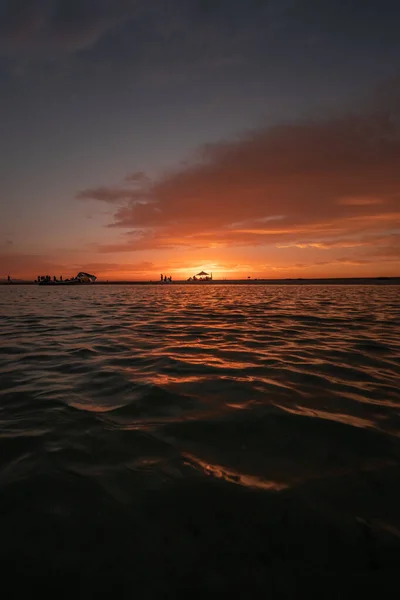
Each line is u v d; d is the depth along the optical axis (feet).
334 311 49.78
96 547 6.80
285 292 113.50
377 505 7.93
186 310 52.65
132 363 20.34
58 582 6.08
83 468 9.41
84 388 15.94
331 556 6.59
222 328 33.96
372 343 26.07
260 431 11.60
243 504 7.97
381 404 13.91
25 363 20.38
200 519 7.52
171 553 6.66
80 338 28.68
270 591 5.93
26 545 6.83
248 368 19.17
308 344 25.85
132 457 9.98
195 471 9.29
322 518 7.52
